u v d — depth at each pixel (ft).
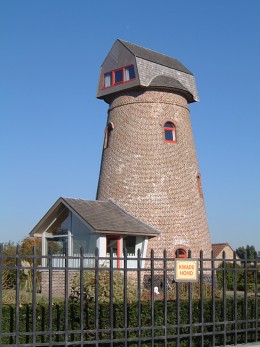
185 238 96.53
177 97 103.35
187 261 38.52
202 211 102.27
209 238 103.86
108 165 102.27
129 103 101.71
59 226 94.63
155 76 101.60
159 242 94.07
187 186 99.76
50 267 33.55
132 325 41.60
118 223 90.17
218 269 40.01
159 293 77.41
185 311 44.29
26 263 75.92
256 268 42.06
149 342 41.34
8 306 39.78
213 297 39.40
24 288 75.05
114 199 98.84
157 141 99.19
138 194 96.89
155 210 95.91
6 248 102.73
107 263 83.35
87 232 88.17
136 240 92.32
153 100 100.73
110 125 103.96
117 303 42.37
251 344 41.14
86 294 52.31
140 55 100.94
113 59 104.42
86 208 91.20
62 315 40.11
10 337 39.24
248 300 46.73
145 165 98.12
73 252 89.86
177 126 101.86
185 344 42.60
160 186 97.19
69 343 33.73
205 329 44.37
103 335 40.27
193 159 103.81
